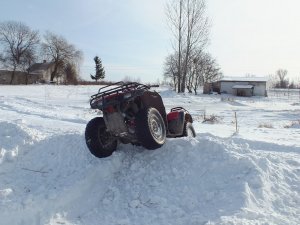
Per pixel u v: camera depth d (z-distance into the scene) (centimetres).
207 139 709
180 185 633
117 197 632
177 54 6009
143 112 662
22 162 741
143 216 580
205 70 7638
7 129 854
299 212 553
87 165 693
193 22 5444
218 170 637
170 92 5072
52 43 8800
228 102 4506
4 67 8394
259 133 1430
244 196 557
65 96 4566
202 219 532
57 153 750
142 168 685
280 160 699
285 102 5678
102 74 10844
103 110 668
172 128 775
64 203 599
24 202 573
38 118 1452
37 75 9050
